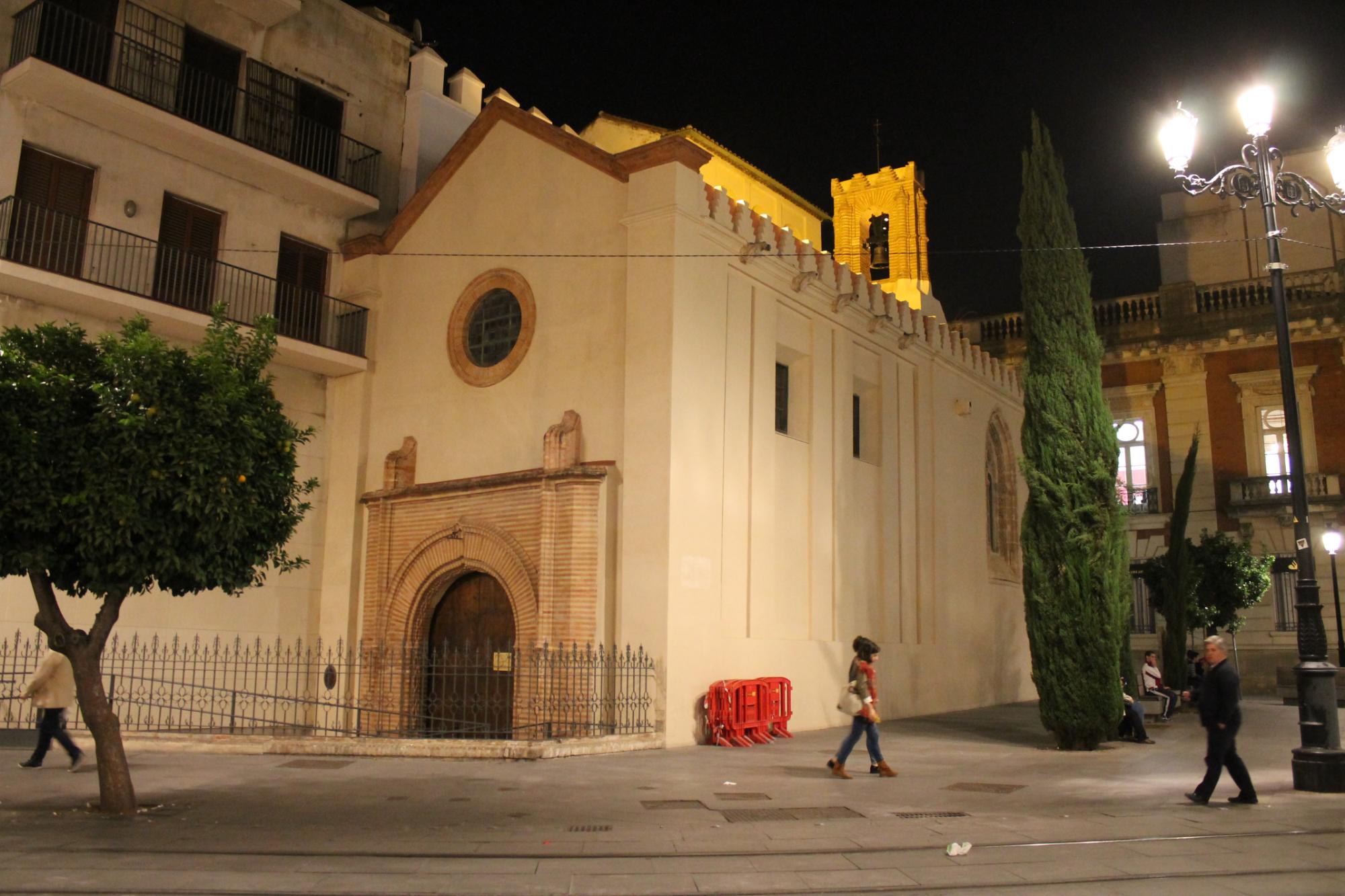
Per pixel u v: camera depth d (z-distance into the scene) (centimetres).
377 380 2033
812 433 1892
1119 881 656
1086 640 1533
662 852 739
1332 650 2859
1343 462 2922
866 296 2111
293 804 954
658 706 1485
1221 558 2661
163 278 1862
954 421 2486
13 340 931
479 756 1325
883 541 2102
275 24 2083
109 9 1831
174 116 1814
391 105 2312
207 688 1603
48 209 1680
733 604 1648
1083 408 1628
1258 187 1217
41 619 917
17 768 1198
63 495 880
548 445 1653
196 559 935
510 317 1842
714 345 1666
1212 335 3125
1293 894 622
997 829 839
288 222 2067
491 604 1762
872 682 1209
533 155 1852
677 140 1625
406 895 610
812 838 802
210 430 938
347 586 1930
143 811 909
